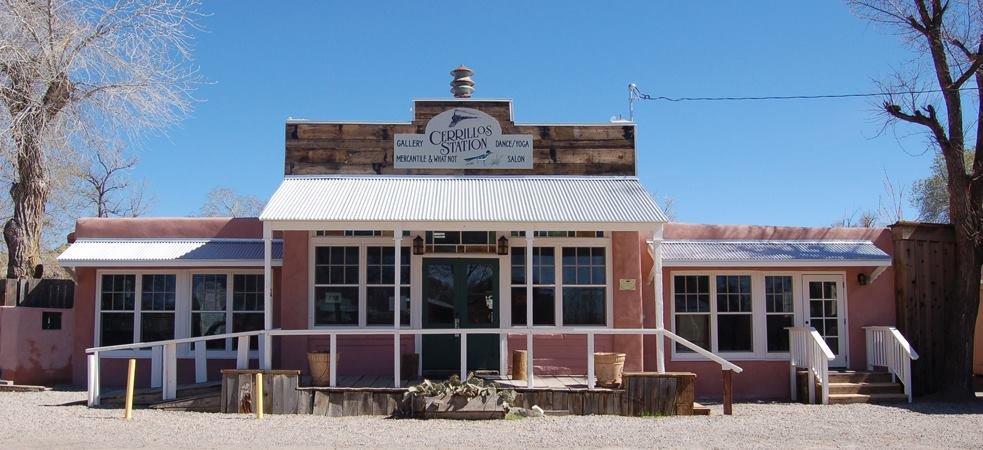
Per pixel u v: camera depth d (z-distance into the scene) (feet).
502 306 51.42
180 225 56.65
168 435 36.47
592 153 53.83
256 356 54.24
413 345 50.96
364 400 43.60
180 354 54.65
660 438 36.35
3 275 92.89
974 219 53.67
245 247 55.57
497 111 54.03
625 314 51.06
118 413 43.32
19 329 55.16
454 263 51.90
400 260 49.85
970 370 53.26
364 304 51.26
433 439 35.86
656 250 46.93
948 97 53.98
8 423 39.52
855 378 52.01
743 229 56.80
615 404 43.57
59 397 50.16
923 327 55.01
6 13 57.98
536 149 53.78
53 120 60.80
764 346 54.44
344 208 47.29
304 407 43.60
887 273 55.42
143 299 55.52
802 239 56.75
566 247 51.90
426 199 49.37
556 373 50.57
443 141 53.62
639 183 52.90
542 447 34.19
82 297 55.36
